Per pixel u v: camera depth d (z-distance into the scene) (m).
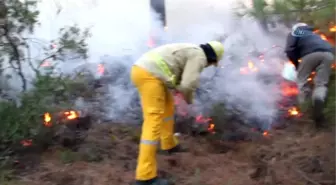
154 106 4.84
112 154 5.71
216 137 6.24
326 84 6.20
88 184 4.94
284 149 5.73
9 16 5.68
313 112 6.17
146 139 4.76
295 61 6.66
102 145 5.88
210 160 5.55
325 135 5.82
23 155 5.57
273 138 6.18
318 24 5.93
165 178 5.11
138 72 4.88
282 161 5.45
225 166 5.42
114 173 5.19
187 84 4.81
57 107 5.72
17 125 5.39
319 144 5.69
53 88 5.66
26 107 5.49
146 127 4.82
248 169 5.32
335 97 5.29
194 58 4.90
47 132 5.75
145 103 4.86
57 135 5.92
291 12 6.12
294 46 6.50
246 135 6.24
